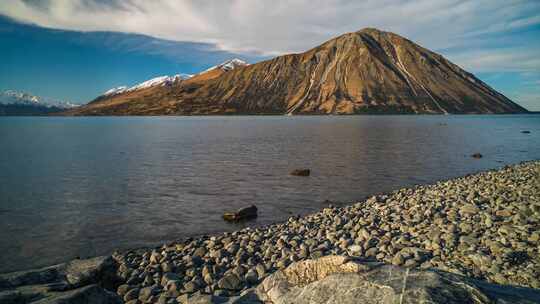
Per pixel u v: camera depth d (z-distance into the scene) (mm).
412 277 6898
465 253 13711
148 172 43406
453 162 51000
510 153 61219
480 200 22125
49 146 77062
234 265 15133
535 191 23281
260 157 56844
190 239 19906
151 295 12250
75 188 34594
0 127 188750
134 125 195750
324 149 67812
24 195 31719
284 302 7801
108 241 20797
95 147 74375
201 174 42031
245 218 25281
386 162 50969
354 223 20688
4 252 19234
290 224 22109
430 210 20203
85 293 9242
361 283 7066
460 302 6043
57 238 21281
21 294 9781
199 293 11883
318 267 8461
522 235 14711
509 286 6836
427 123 192125
